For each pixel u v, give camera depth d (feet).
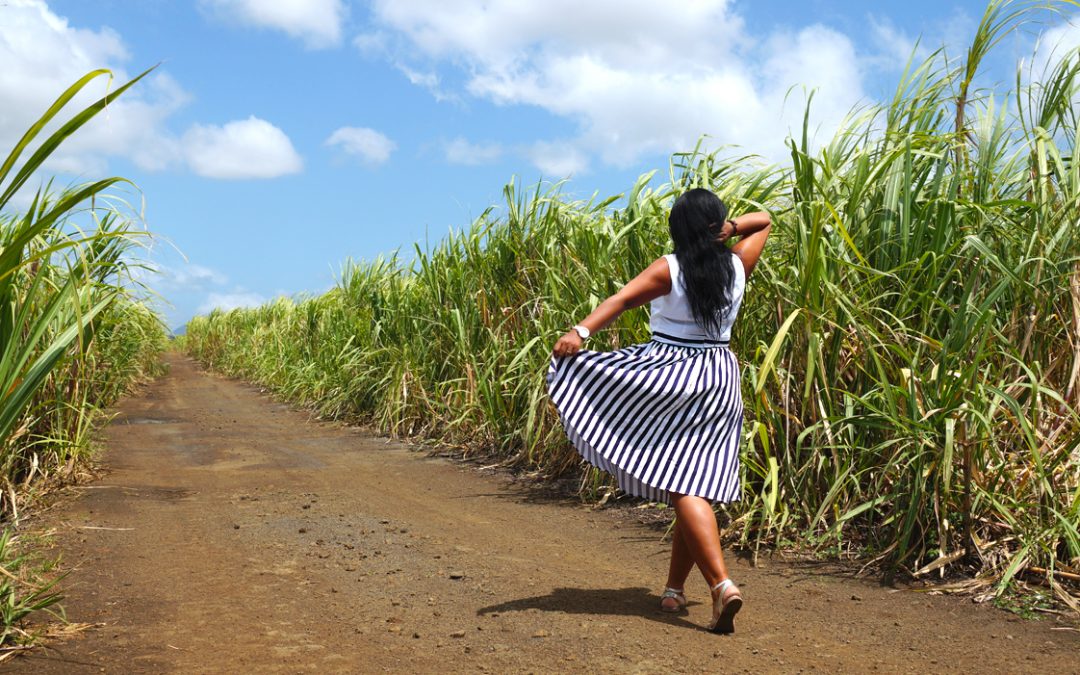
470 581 11.81
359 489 19.10
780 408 14.26
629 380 9.89
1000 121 14.58
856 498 13.43
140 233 9.66
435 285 27.55
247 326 63.62
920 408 12.56
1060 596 10.61
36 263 16.10
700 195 10.07
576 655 8.94
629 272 17.72
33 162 7.97
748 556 13.12
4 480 15.89
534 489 19.10
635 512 16.51
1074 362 12.39
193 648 8.98
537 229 22.76
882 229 14.46
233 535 14.40
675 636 9.59
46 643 9.02
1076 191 13.21
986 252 12.40
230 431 29.86
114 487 18.45
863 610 10.62
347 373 33.73
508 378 22.48
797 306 13.89
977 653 9.11
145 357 52.11
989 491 12.01
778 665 8.74
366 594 11.14
